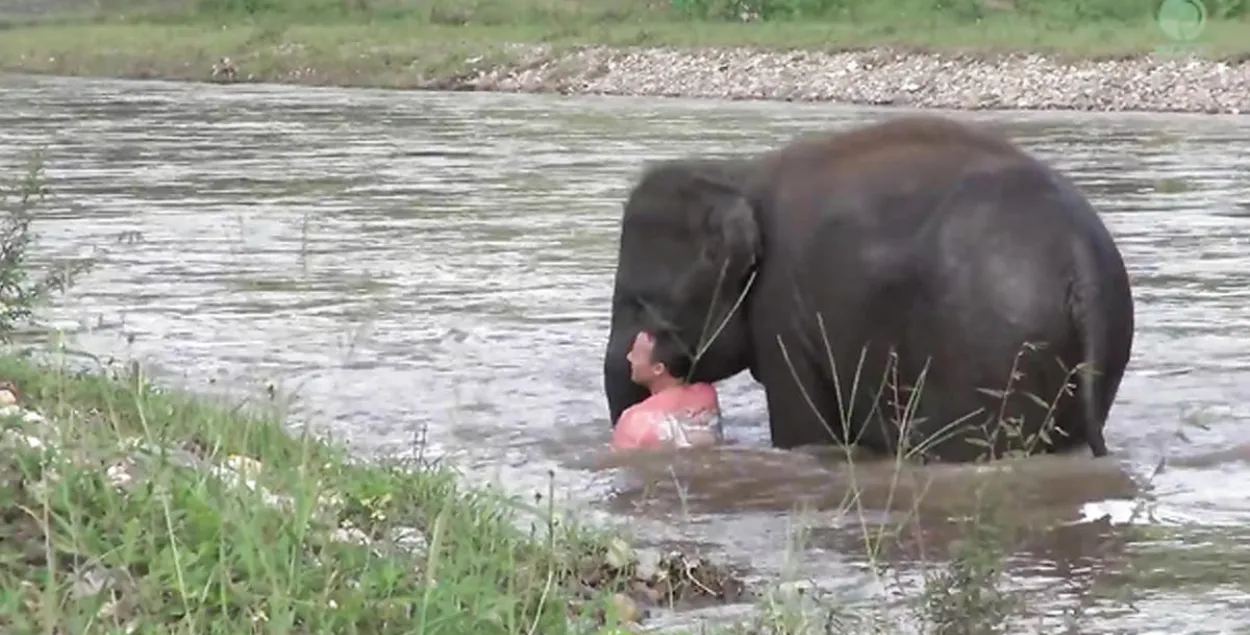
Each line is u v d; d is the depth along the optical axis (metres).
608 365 13.05
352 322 16.62
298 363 14.84
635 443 12.56
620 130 37.62
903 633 8.34
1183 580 9.48
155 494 7.96
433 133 37.44
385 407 13.45
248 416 11.10
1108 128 37.00
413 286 18.64
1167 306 17.41
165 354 14.98
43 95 48.31
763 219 12.56
